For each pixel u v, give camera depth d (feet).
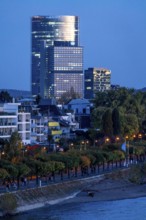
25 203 620.49
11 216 589.32
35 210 623.77
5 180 648.79
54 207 645.10
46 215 596.70
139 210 633.20
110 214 608.60
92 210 630.74
